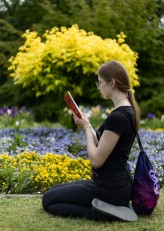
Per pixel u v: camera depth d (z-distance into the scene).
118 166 4.51
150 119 15.29
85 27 14.23
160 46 16.05
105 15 14.29
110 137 4.38
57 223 4.46
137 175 4.64
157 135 9.97
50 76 9.05
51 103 18.45
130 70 9.33
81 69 9.25
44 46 9.01
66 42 9.12
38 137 9.30
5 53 18.59
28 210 4.91
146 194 4.61
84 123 4.63
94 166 4.49
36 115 18.83
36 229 4.30
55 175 5.88
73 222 4.51
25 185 5.77
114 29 14.23
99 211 4.42
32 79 9.38
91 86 9.69
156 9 16.00
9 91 19.52
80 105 15.23
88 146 4.52
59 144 8.14
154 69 16.83
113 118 4.40
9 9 22.08
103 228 4.34
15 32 18.12
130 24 14.77
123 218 4.48
